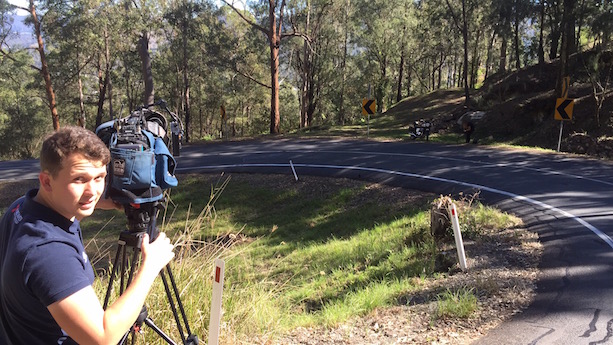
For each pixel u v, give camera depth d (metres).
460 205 10.12
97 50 39.75
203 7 37.88
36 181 17.84
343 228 12.22
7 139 55.47
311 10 42.19
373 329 4.60
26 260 1.48
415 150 21.09
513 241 7.85
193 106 65.25
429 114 38.47
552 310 4.84
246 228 13.27
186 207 15.29
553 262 6.57
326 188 15.48
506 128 25.73
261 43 39.62
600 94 22.67
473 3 36.91
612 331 4.30
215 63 39.31
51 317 1.56
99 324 1.50
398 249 8.70
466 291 5.40
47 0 33.50
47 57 40.78
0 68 41.97
